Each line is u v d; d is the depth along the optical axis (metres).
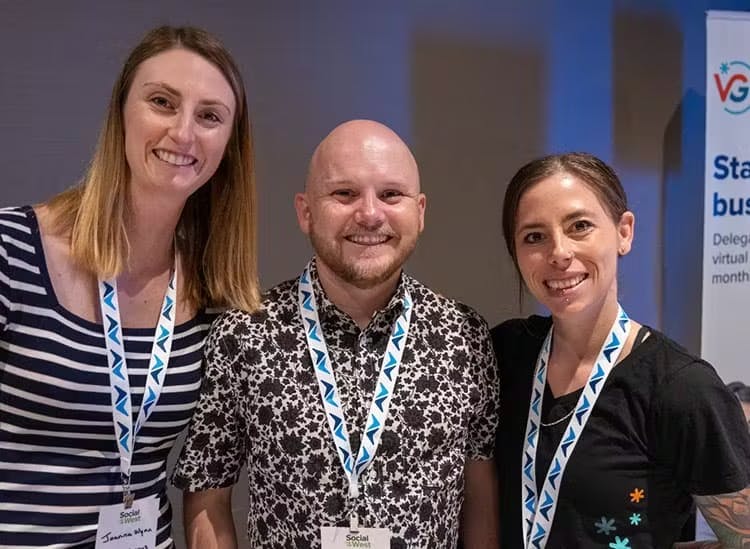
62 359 1.47
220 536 1.68
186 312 1.69
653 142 3.04
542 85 2.86
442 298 1.73
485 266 2.83
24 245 1.46
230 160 1.69
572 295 1.50
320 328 1.62
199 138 1.52
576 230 1.50
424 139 2.71
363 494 1.53
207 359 1.63
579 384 1.57
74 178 2.38
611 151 2.98
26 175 2.34
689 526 1.88
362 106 2.63
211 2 2.44
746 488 1.41
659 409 1.45
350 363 1.60
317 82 2.57
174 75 1.48
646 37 2.98
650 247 3.07
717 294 2.78
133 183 1.54
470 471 1.77
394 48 2.65
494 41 2.77
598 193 1.52
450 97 2.73
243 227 1.70
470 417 1.66
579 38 2.89
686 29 3.03
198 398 1.64
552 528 1.54
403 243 1.58
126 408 1.54
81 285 1.53
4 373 1.45
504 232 1.67
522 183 1.58
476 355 1.67
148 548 1.60
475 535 1.77
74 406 1.49
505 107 2.81
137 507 1.59
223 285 1.69
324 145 1.62
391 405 1.57
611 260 1.53
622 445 1.49
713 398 1.43
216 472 1.64
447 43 2.71
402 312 1.65
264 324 1.63
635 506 1.48
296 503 1.55
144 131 1.48
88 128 2.38
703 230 2.99
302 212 1.69
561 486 1.53
